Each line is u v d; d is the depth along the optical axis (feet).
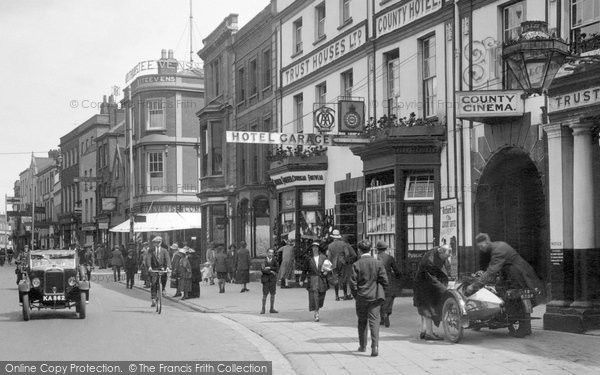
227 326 52.08
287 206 97.04
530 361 33.63
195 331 48.83
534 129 55.01
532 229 59.93
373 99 80.64
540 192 59.36
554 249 45.14
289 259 63.62
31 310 65.62
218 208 132.87
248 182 118.42
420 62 72.54
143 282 118.52
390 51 78.33
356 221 86.38
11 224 419.74
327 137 73.26
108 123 228.22
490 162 60.54
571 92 44.09
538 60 42.70
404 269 71.05
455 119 65.92
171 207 177.37
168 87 177.27
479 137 62.08
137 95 181.88
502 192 62.28
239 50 125.39
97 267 202.39
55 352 39.14
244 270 88.79
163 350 39.83
